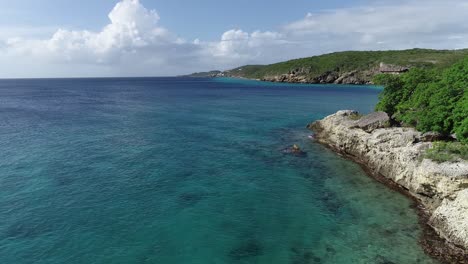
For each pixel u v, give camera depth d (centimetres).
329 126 4934
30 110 8025
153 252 1978
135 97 12400
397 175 3028
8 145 4291
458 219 2066
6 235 2120
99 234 2158
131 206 2569
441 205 2269
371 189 2983
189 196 2784
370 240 2125
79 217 2373
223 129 5666
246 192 2898
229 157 3947
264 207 2605
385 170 3238
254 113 7656
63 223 2286
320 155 4081
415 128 3681
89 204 2584
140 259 1908
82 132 5222
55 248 1995
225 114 7475
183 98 11775
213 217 2425
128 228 2239
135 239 2109
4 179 3055
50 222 2295
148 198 2723
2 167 3388
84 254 1942
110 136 4953
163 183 3062
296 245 2078
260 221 2381
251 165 3653
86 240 2084
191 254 1969
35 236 2119
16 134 4994
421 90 3988
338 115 5019
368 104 9450
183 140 4775
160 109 8388
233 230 2250
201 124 6122
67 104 9650
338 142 4350
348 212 2523
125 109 8369
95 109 8338
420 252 1980
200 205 2617
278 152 4197
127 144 4469
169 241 2097
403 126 3984
